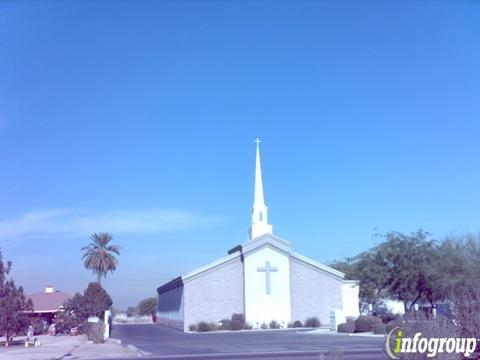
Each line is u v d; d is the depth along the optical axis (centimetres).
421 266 4528
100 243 7831
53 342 4341
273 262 5753
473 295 1599
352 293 5862
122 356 2856
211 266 5697
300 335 4331
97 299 6062
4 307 3984
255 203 6469
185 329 5544
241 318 5516
